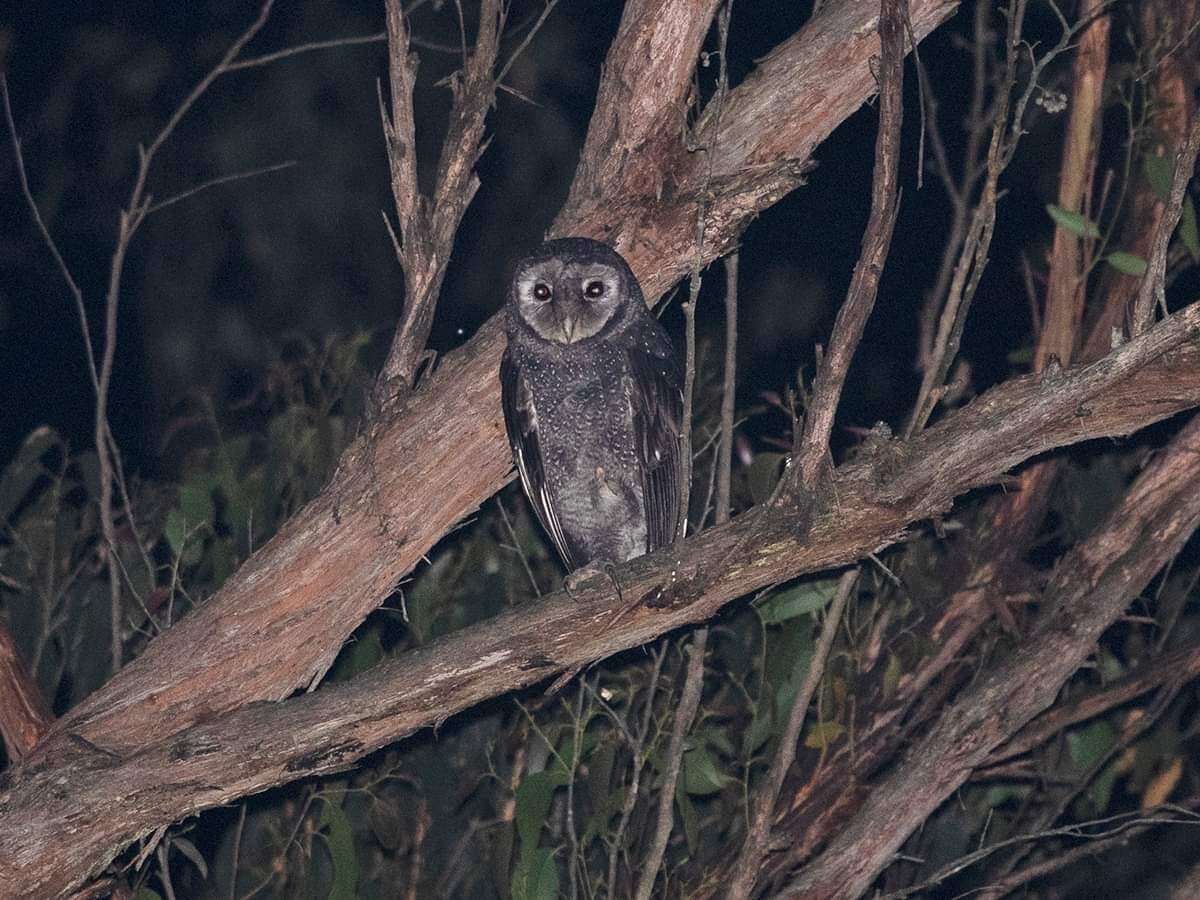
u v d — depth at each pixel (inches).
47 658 402.0
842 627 394.3
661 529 429.1
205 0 721.0
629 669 396.2
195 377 703.7
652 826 394.3
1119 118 444.1
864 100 340.8
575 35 704.4
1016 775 383.6
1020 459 307.1
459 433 340.2
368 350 514.6
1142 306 292.7
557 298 394.9
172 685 333.1
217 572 390.0
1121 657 426.3
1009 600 384.2
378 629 388.8
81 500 483.8
